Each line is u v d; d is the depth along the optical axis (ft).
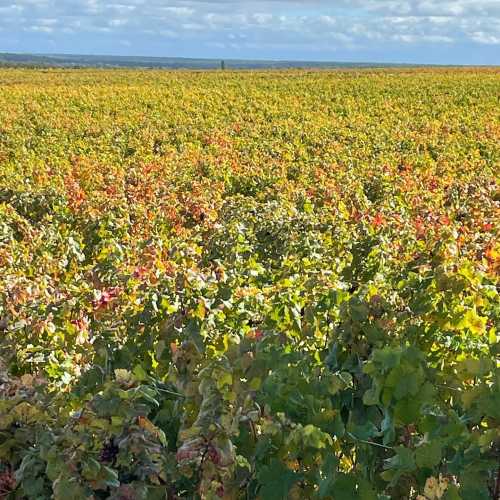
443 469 9.80
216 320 15.55
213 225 31.37
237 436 10.23
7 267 25.58
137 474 9.70
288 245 27.37
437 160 58.59
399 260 23.06
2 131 81.51
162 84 180.04
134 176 48.44
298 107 113.80
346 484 9.36
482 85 155.63
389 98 131.64
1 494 10.53
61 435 9.92
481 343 14.70
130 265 23.88
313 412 10.45
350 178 46.16
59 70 320.09
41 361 14.85
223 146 68.13
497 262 22.20
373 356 10.50
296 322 15.48
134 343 14.94
